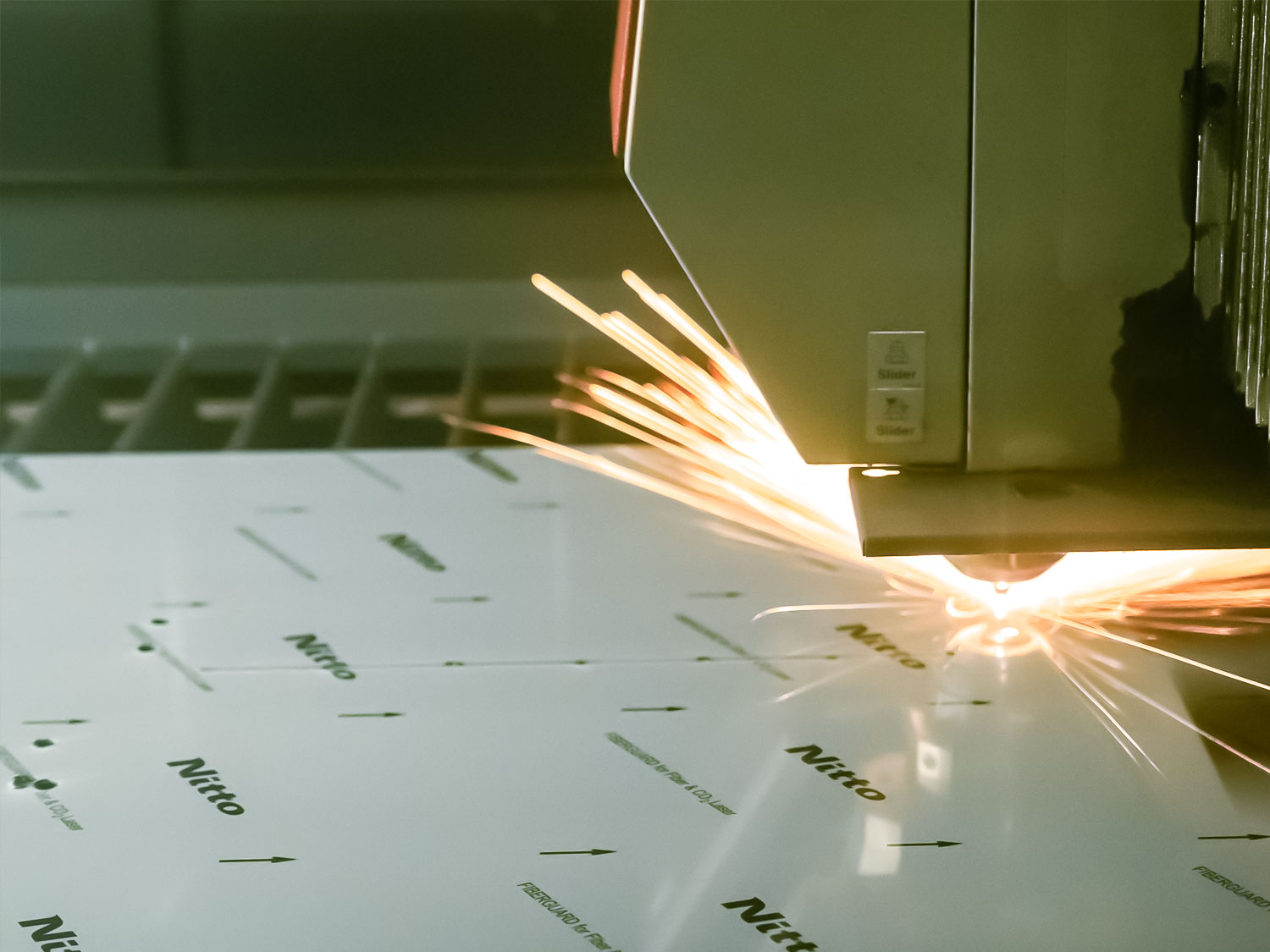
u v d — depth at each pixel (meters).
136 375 1.66
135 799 0.85
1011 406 0.72
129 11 1.53
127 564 1.25
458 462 1.54
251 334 1.65
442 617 1.13
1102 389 0.72
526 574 1.22
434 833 0.81
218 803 0.84
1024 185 0.69
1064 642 1.05
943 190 0.69
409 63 1.54
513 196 1.59
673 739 0.92
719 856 0.78
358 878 0.76
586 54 1.54
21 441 1.68
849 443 0.73
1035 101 0.68
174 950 0.70
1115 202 0.69
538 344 1.64
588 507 1.40
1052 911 0.72
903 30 0.67
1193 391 0.72
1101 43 0.67
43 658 1.05
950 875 0.75
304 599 1.17
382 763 0.89
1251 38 0.67
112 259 1.62
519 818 0.82
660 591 1.18
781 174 0.69
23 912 0.73
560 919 0.72
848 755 0.89
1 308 1.63
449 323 1.64
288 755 0.90
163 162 1.58
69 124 1.56
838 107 0.68
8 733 0.93
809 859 0.77
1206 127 0.68
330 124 1.56
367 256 1.62
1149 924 0.71
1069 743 0.90
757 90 0.68
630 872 0.77
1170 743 0.90
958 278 0.70
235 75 1.55
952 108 0.68
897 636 1.08
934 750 0.89
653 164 0.69
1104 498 0.71
